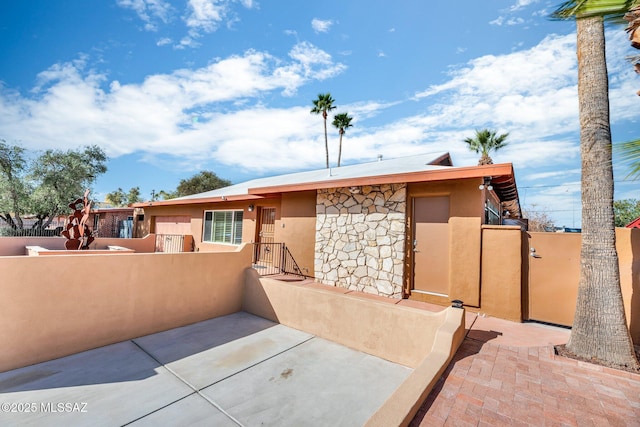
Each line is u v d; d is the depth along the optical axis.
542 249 5.49
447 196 6.52
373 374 4.48
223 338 5.66
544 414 2.88
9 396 3.67
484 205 6.40
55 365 4.46
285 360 4.84
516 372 3.64
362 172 9.89
